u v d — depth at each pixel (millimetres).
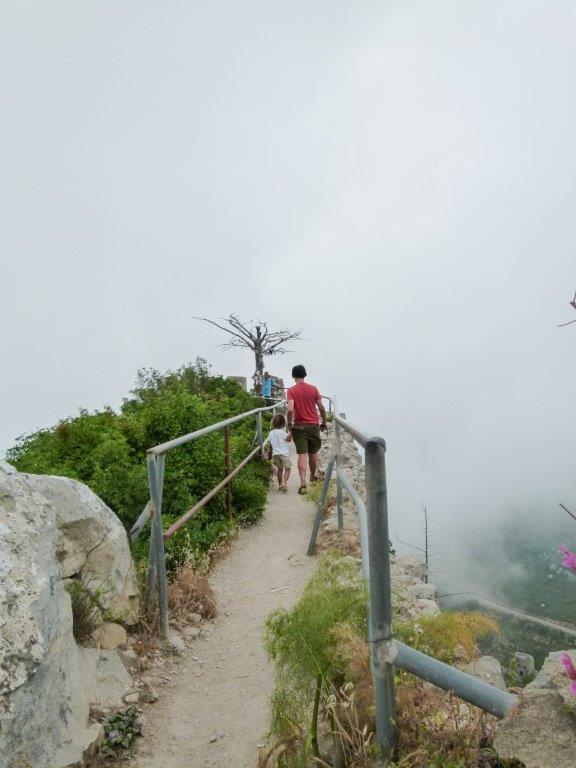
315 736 2432
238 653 3984
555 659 2559
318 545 6301
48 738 2480
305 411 9016
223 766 2814
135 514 5727
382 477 1967
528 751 1686
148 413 10016
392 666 2064
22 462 9539
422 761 2020
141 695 3309
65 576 3314
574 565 1571
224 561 6008
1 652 2350
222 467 7254
